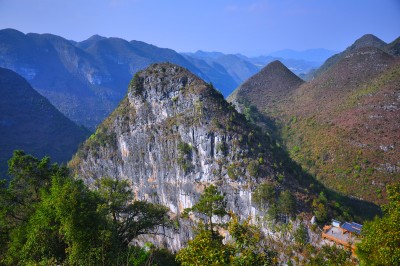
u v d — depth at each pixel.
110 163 132.88
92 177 137.88
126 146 126.75
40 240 35.50
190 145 104.94
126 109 130.75
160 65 129.88
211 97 109.19
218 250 24.38
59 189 36.47
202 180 99.50
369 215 93.88
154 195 116.50
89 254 32.78
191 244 25.50
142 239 104.69
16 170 44.41
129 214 53.16
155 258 46.41
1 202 41.25
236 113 111.88
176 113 113.19
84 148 146.38
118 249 37.06
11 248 36.91
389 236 23.06
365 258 24.59
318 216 69.94
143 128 121.44
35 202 42.50
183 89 114.31
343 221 67.44
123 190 52.34
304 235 66.56
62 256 37.09
